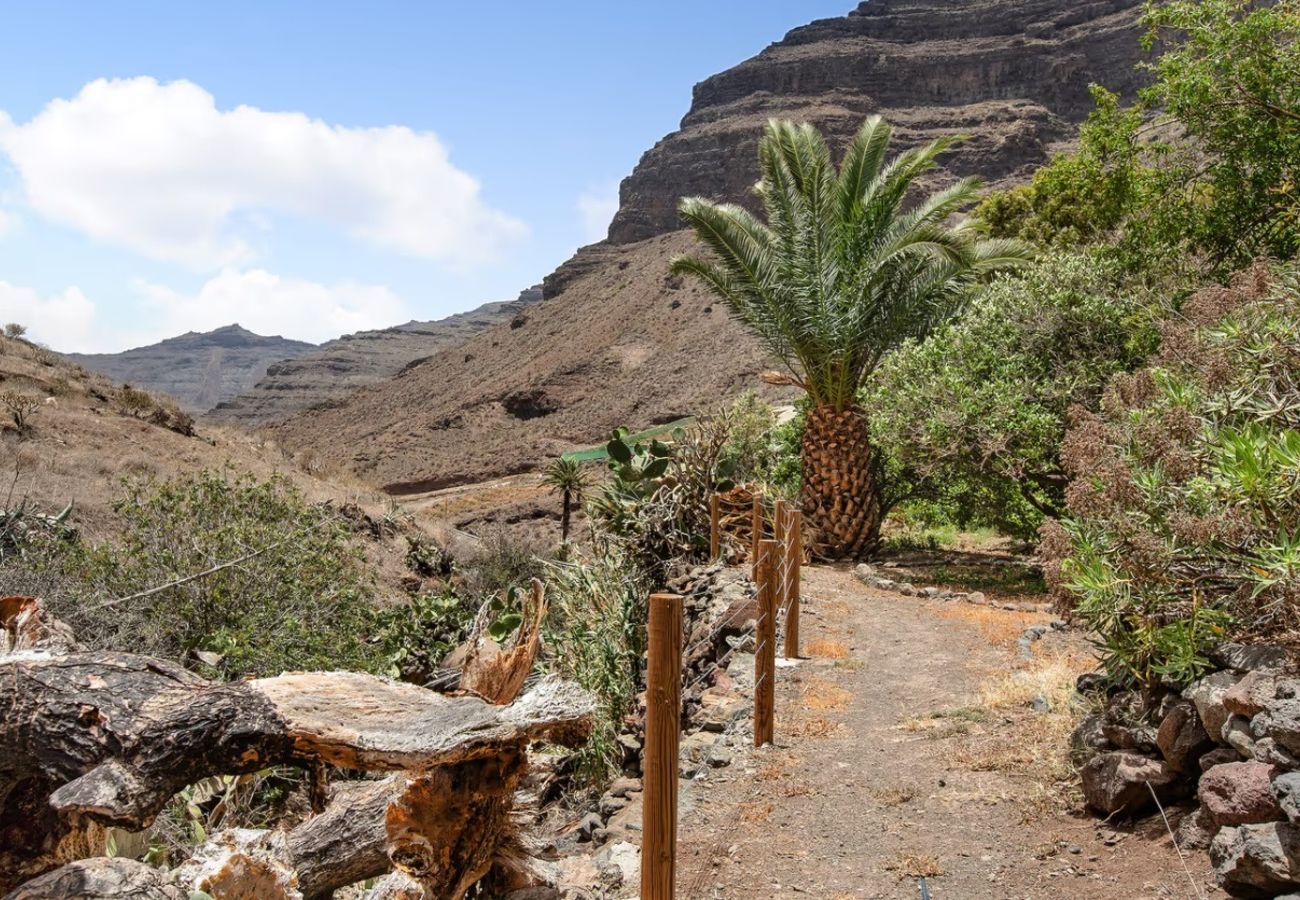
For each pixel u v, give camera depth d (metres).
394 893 3.99
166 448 37.94
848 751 7.14
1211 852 4.41
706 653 10.57
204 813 5.61
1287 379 5.78
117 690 3.37
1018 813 5.71
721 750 7.33
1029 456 16.61
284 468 41.56
